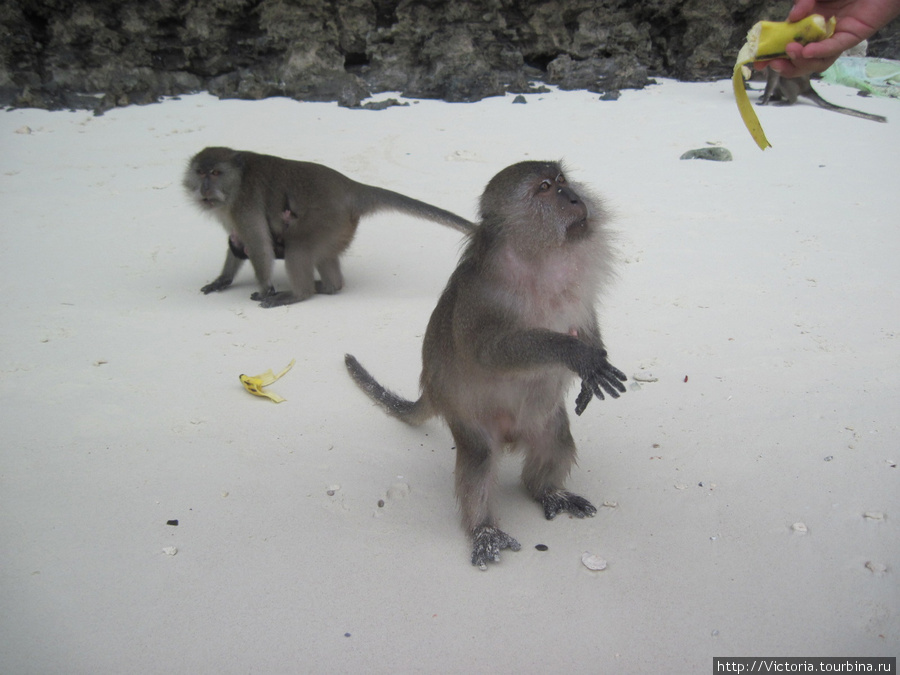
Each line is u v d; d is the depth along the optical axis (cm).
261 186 201
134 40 436
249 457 137
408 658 98
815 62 114
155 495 127
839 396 148
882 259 211
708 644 98
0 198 280
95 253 236
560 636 100
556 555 114
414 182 289
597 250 113
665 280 203
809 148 329
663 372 160
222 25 450
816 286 196
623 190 277
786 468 129
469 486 117
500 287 111
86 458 136
